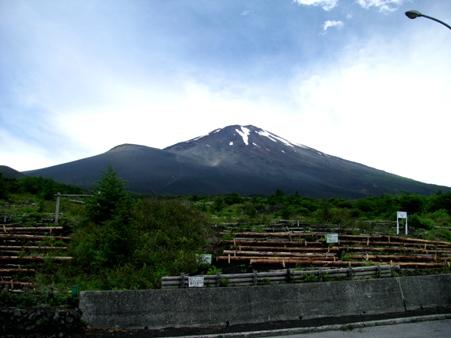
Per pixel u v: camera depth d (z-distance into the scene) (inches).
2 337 481.4
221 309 561.3
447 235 1139.3
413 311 632.4
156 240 840.3
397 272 714.8
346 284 623.8
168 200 1135.0
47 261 739.4
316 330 538.3
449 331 527.8
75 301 553.0
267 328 537.6
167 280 588.7
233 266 787.4
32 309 507.5
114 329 523.2
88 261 740.0
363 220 1362.0
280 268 775.7
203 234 958.4
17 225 949.2
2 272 703.7
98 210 884.0
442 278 686.5
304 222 1208.8
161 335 505.0
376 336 506.3
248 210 1550.2
